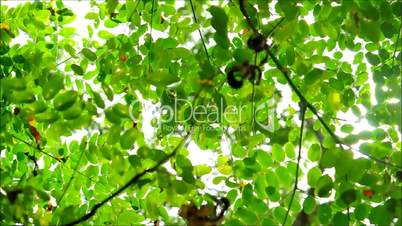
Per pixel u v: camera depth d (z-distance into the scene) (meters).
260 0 2.73
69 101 2.21
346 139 2.20
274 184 2.44
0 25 2.96
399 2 2.54
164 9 2.99
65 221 2.25
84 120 2.33
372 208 2.24
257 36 2.25
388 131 2.79
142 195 2.77
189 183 2.25
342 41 2.94
